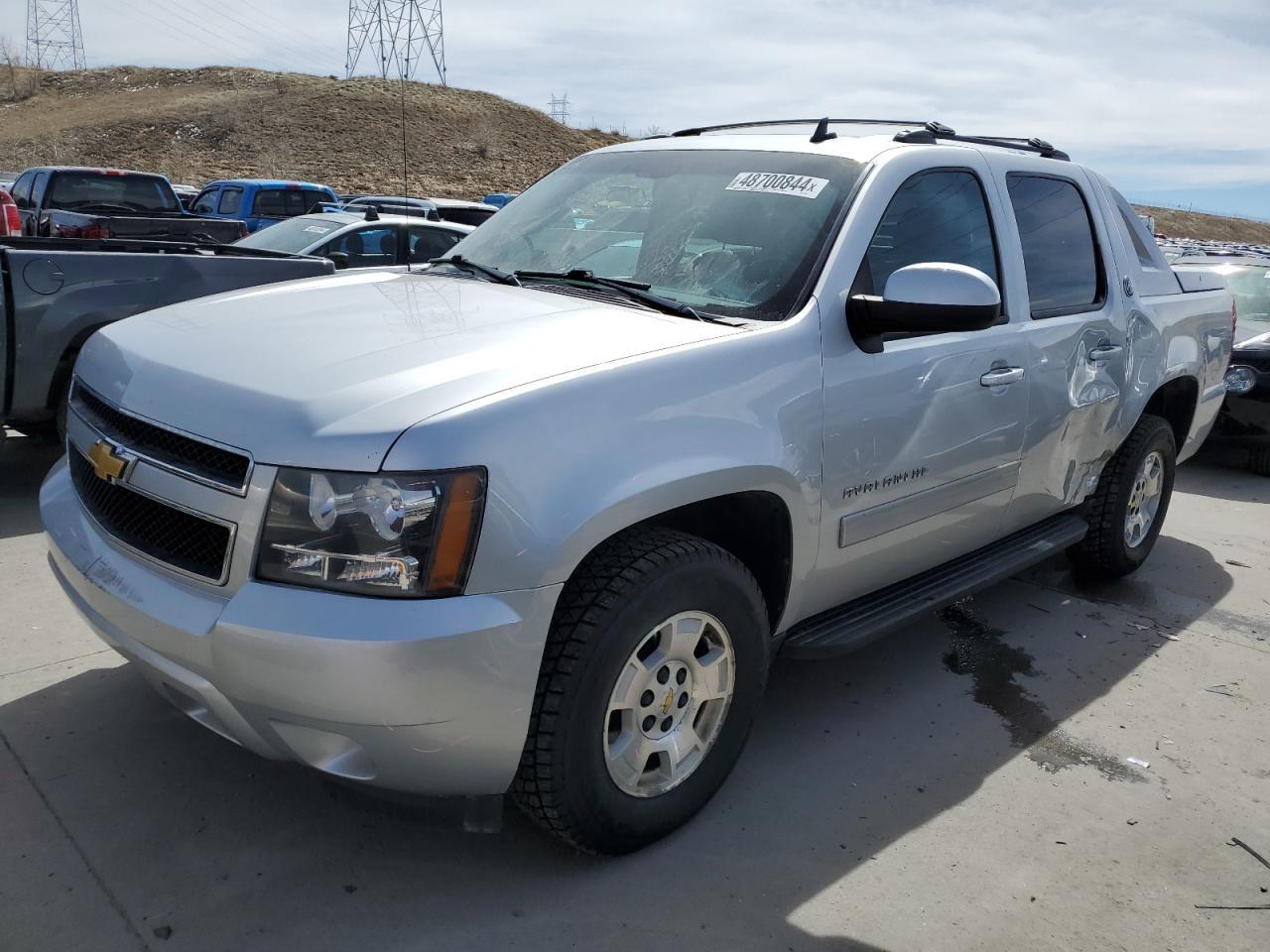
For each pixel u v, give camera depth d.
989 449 3.46
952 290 2.73
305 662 2.04
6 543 4.56
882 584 3.33
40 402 5.25
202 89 69.81
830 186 3.15
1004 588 4.82
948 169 3.46
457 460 2.09
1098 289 4.19
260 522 2.11
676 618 2.50
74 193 13.01
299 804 2.75
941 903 2.54
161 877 2.45
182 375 2.43
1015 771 3.20
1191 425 5.18
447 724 2.13
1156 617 4.56
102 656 3.51
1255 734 3.53
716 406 2.53
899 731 3.40
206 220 10.54
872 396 2.94
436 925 2.34
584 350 2.47
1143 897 2.62
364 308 2.85
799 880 2.59
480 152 61.69
